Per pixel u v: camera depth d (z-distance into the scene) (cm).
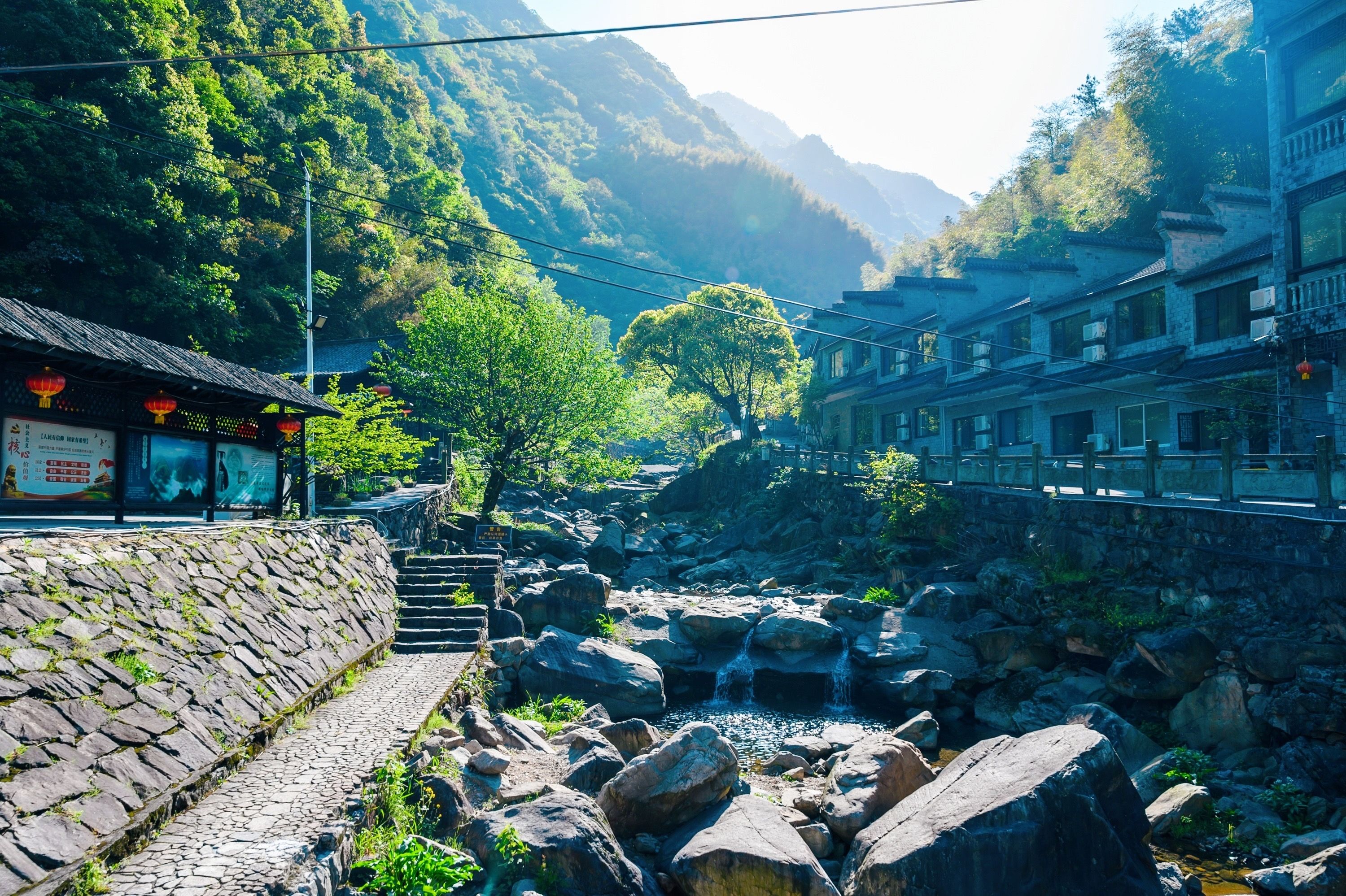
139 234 3152
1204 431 2280
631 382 2872
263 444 1606
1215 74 3312
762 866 817
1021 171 5834
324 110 5334
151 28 3481
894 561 2364
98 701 686
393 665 1350
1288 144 2053
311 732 952
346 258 4850
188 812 703
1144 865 848
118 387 1202
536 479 2864
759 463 4056
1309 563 1321
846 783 1080
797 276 16250
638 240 15550
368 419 2436
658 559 3041
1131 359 2609
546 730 1305
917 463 2684
